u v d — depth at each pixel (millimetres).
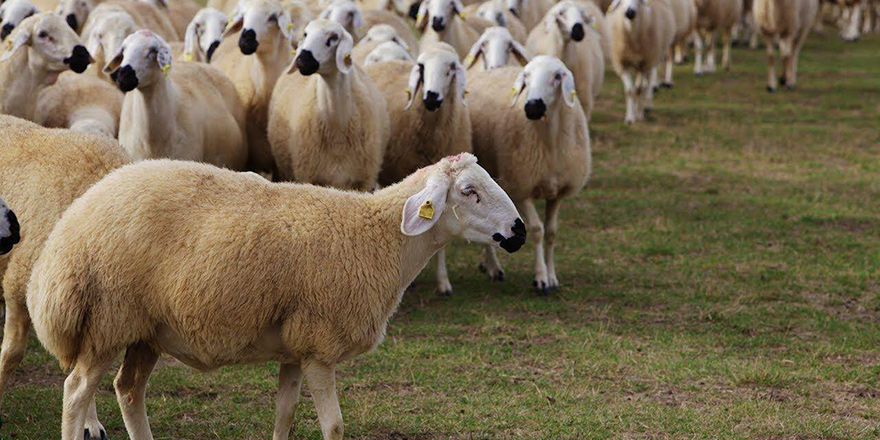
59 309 5430
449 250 11984
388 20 15102
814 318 9438
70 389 5570
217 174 5785
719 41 28734
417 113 10352
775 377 7918
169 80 9359
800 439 6867
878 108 20094
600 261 11328
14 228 5691
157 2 15742
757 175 15188
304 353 5715
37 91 10047
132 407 5984
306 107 9961
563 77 9820
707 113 19594
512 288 10508
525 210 10453
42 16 9828
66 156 6367
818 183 14680
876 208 13375
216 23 12430
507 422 7082
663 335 9000
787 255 11438
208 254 5457
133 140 9508
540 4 19984
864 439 6859
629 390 7754
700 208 13398
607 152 16609
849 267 11008
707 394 7684
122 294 5426
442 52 10023
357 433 6855
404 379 7883
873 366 8227
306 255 5609
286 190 5855
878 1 30875
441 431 6934
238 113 10883
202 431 6848
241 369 7988
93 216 5465
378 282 5797
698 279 10617
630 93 18484
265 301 5539
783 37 21875
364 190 10258
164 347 5723
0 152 6402
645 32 17844
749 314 9531
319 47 9328
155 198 5520
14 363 6387
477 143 10812
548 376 8016
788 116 19375
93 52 11320
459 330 9133
